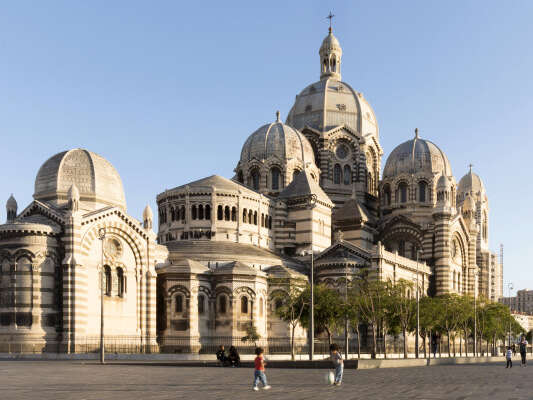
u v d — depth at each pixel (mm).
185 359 84688
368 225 136500
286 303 96562
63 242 89250
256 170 132250
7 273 86875
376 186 148500
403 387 39344
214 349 98750
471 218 150250
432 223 134250
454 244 139750
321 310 94062
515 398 32625
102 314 69688
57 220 90000
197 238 114438
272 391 36188
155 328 97625
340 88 149375
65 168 98875
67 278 87875
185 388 37781
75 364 66750
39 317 86500
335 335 111188
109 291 93375
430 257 133375
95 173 99625
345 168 143625
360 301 92750
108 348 89875
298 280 99750
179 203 116500
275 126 135250
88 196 98250
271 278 104312
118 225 94688
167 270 100125
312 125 145250
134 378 45688
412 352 120250
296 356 93812
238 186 119750
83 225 90375
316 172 135625
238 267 102000
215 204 115062
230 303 101062
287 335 105000
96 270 91812
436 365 77500
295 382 43094
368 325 112625
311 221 122750
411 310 98812
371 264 111625
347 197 141750
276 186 131375
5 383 40594
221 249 109062
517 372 58750
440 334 123375
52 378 45125
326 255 117188
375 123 152250
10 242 87188
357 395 34000
